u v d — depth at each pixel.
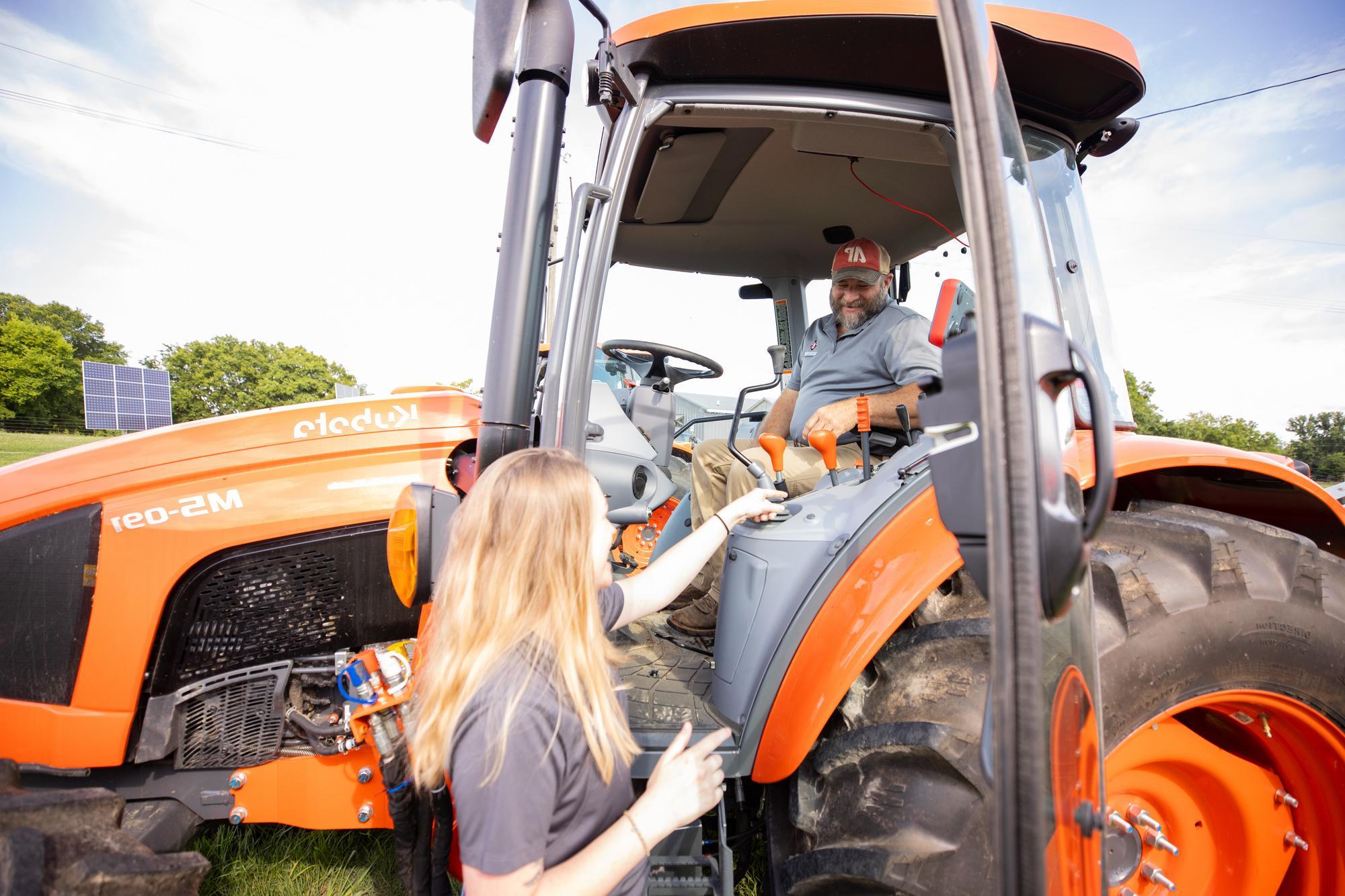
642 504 2.38
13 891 1.01
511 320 1.42
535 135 1.42
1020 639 0.52
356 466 1.87
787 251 2.83
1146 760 1.46
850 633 1.38
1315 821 1.60
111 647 1.72
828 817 1.39
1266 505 1.77
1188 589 1.41
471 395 2.05
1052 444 0.61
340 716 1.77
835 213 2.48
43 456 1.87
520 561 1.00
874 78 1.53
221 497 1.79
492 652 0.97
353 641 1.85
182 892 1.19
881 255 2.33
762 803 1.91
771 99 1.55
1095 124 1.68
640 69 1.53
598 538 1.11
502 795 0.88
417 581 1.50
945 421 0.68
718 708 1.60
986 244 0.57
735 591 1.61
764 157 2.08
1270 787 1.58
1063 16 1.43
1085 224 1.68
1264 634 1.43
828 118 1.57
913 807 1.28
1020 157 0.93
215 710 1.79
